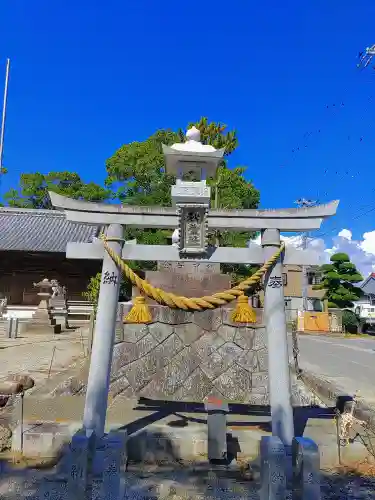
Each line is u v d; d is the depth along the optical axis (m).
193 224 6.32
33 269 34.16
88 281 34.25
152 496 4.87
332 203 6.39
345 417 6.59
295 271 47.50
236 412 7.87
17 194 47.50
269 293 6.21
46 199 47.03
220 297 6.02
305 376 11.65
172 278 9.75
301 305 46.19
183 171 7.20
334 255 39.59
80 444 4.41
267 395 8.14
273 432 5.52
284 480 4.35
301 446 4.43
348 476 5.54
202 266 9.85
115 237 6.33
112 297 6.12
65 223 37.97
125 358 8.45
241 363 8.45
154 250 6.41
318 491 4.26
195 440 6.12
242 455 6.05
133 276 6.08
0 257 33.72
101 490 4.29
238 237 24.75
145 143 33.94
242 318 6.10
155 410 7.68
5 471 5.34
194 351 8.54
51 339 21.83
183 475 5.46
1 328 24.72
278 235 6.46
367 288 53.66
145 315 6.57
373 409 8.31
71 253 6.38
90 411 5.55
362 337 36.09
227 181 31.84
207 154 6.84
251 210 6.51
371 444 6.31
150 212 6.46
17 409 7.36
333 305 39.78
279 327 6.01
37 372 12.36
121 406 7.85
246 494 4.93
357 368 16.00
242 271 27.48
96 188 39.28
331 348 24.42
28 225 36.88
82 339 19.39
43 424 6.49
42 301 27.59
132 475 5.45
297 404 8.52
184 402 8.28
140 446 6.04
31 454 5.96
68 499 4.29
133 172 32.22
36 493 4.73
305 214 6.43
